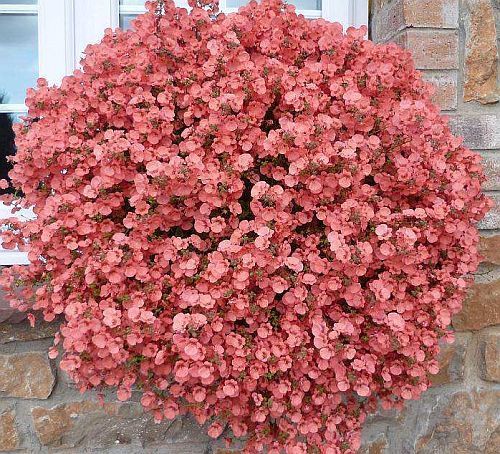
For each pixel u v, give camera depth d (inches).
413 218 53.0
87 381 52.9
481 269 71.0
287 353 48.9
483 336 71.3
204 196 49.6
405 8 69.4
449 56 70.1
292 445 52.1
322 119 51.6
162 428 66.3
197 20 56.1
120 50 55.8
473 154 57.2
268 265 48.9
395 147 53.8
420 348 52.7
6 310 62.3
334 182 50.5
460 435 70.5
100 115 55.6
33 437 64.9
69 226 49.6
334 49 56.9
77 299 50.3
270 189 49.6
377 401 66.3
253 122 51.7
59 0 75.7
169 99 52.9
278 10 58.0
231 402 51.1
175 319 46.6
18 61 80.2
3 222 53.7
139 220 49.7
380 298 49.2
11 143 80.2
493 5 71.7
